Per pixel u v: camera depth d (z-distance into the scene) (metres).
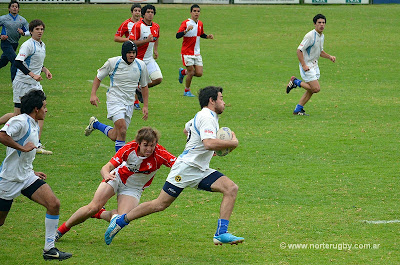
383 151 32.56
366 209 23.89
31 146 18.22
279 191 26.17
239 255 19.61
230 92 49.72
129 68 28.83
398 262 18.98
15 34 46.72
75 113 41.59
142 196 25.72
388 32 80.62
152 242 20.80
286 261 19.09
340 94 49.09
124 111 29.09
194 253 19.80
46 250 18.91
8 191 18.80
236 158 31.30
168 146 33.38
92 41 73.25
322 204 24.53
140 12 41.66
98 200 20.25
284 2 102.50
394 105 44.84
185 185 19.80
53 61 61.69
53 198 18.92
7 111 40.94
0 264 18.69
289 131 37.00
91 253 19.72
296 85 41.16
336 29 82.56
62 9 94.06
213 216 23.47
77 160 30.91
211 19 88.81
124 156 20.11
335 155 31.84
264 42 74.56
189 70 47.16
